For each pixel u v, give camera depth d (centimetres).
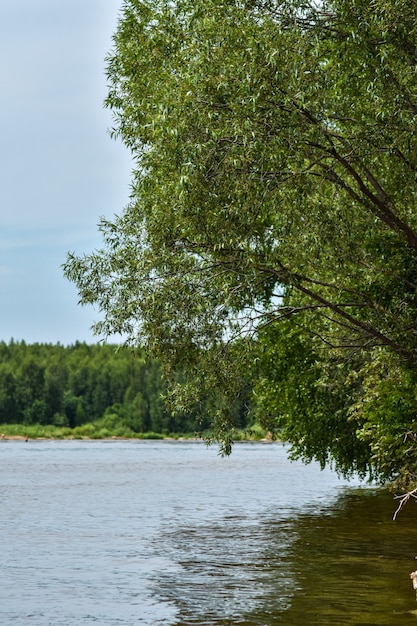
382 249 3350
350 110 2848
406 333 3155
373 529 4441
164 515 5266
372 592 2839
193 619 2508
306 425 5025
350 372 3781
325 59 3003
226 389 3070
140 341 2953
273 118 2581
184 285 2844
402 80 2662
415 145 2880
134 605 2719
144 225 3055
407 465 3425
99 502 6153
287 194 2725
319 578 3100
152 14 3350
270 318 3322
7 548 3925
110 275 3042
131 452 16325
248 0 2723
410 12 2531
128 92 3484
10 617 2572
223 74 2586
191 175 2650
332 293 3488
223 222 2705
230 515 5231
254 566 3378
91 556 3684
